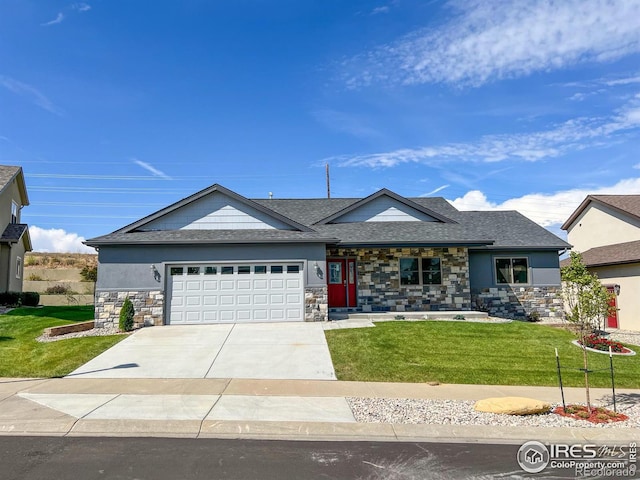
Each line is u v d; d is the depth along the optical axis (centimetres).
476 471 485
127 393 792
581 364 1052
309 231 1658
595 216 2527
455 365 1020
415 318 1644
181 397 768
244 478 455
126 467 481
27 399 750
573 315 784
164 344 1196
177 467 482
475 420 662
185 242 1498
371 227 1869
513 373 973
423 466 496
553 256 1917
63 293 3027
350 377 931
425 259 1819
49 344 1195
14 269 2370
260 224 1667
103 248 1494
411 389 850
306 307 1536
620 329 1967
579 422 663
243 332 1339
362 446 562
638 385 912
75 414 662
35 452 528
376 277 1795
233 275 1528
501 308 1880
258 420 641
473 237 1753
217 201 1667
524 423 653
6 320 1542
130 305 1416
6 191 2248
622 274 1988
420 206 1953
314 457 519
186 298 1502
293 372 959
